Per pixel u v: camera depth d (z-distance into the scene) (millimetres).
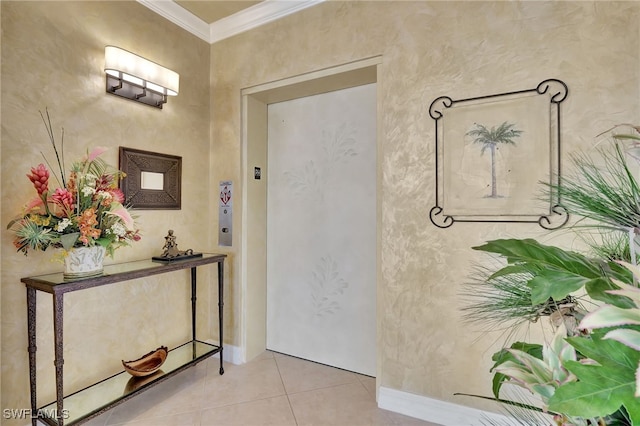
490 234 1717
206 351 2381
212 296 2670
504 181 1683
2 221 1565
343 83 2346
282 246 2754
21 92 1629
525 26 1645
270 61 2428
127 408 1970
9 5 1581
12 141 1600
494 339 1715
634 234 607
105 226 1732
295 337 2703
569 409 435
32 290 1623
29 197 1664
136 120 2158
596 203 650
